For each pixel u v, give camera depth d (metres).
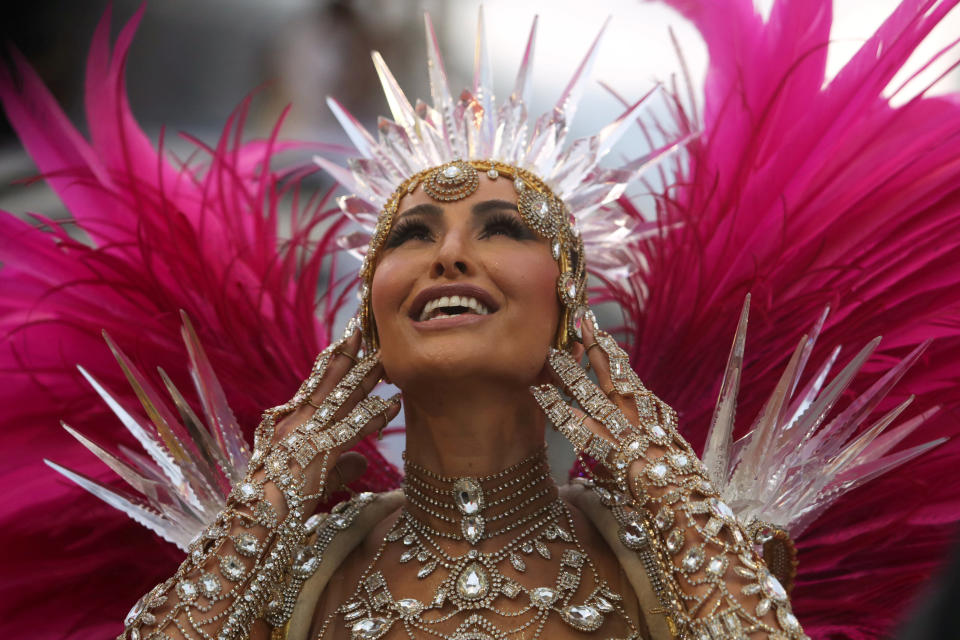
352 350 2.87
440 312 2.64
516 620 2.44
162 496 2.83
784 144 3.35
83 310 3.41
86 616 3.23
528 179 2.88
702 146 3.55
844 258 3.21
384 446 3.80
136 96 7.17
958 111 3.21
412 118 3.16
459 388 2.59
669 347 3.38
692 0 3.66
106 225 3.55
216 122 7.22
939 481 3.04
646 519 2.46
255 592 2.49
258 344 3.44
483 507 2.62
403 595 2.56
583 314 2.77
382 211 2.90
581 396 2.61
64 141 3.65
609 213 3.24
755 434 2.75
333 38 7.32
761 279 3.25
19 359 3.25
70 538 3.26
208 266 3.51
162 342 3.36
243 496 2.55
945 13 3.14
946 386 3.07
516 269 2.63
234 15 7.36
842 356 3.13
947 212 3.09
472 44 7.26
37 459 3.25
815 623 3.18
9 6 6.73
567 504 2.79
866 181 3.23
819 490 2.76
